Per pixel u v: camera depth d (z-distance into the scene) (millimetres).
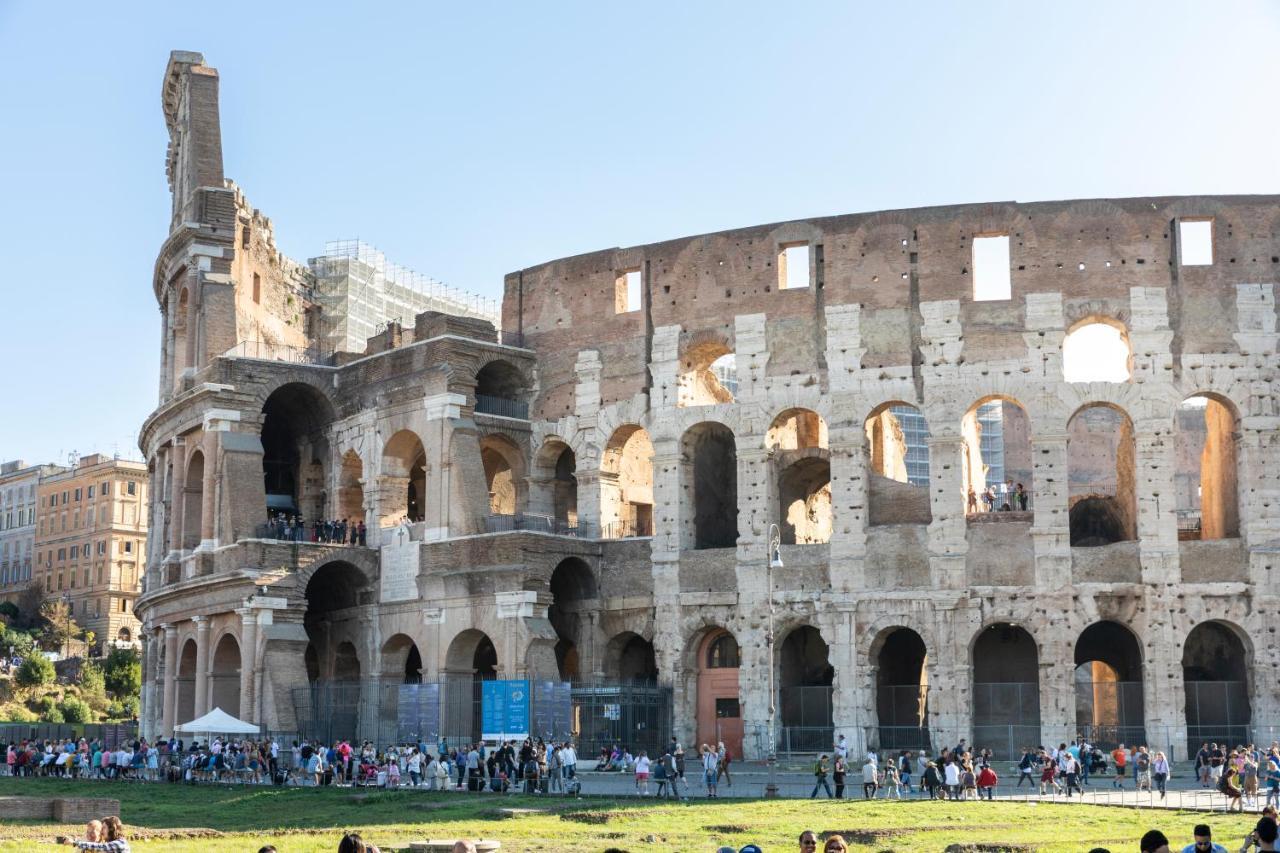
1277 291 82812
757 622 86438
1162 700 80000
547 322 97062
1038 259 84625
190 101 108062
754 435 88062
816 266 88188
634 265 93875
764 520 87250
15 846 43156
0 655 176500
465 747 82438
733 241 90688
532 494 95688
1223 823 52062
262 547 91250
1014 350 84062
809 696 86875
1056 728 80438
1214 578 80750
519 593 87062
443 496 92375
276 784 77500
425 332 96688
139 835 48719
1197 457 131375
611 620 91438
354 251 138750
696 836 49656
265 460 108000
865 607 84188
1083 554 81875
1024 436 136375
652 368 91938
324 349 126062
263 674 89438
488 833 50688
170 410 102188
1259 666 79500
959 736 81438
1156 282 83500
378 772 76438
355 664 99688
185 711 99938
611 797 65750
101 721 157875
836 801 62969
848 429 85875
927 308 85562
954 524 83312
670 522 89938
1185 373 82500
